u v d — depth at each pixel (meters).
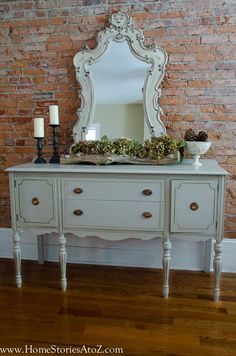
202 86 2.23
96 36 2.28
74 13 2.29
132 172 1.84
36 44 2.37
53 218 2.00
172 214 1.87
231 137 2.26
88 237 2.48
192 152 2.04
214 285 2.00
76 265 2.48
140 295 2.01
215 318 1.76
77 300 1.95
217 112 2.25
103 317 1.77
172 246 2.38
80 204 1.95
